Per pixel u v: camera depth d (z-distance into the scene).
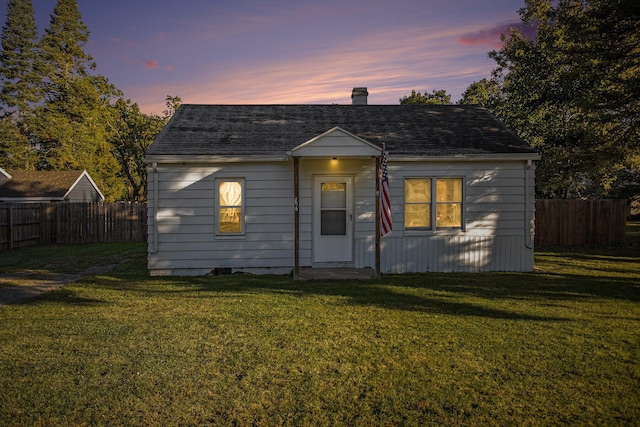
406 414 3.63
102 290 8.57
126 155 47.97
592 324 6.09
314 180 10.83
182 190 10.48
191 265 10.53
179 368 4.56
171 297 7.89
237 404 3.80
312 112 13.32
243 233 10.66
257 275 10.41
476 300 7.62
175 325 6.07
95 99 40.50
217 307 7.10
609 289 8.59
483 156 10.70
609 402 3.84
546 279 9.73
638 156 16.73
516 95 22.27
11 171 29.31
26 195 26.72
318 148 9.46
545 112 21.34
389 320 6.31
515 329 5.86
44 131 35.75
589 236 16.78
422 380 4.27
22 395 3.96
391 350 5.07
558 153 18.25
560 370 4.50
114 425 3.48
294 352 5.01
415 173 10.86
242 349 5.11
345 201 10.94
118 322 6.23
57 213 19.09
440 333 5.69
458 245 10.99
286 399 3.89
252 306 7.16
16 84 35.72
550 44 20.02
